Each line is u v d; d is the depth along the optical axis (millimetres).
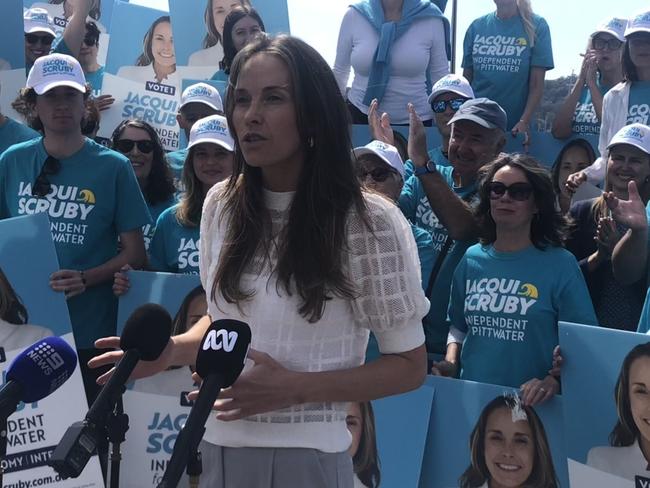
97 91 7453
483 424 4344
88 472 4652
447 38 6824
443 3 7391
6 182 5055
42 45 7164
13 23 6590
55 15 7969
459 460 4395
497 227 4539
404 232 2434
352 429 4574
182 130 7047
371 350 4730
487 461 4320
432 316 4977
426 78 6762
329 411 2432
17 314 4660
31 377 2178
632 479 3854
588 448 3953
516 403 4262
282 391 2268
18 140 6008
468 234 4898
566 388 4008
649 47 5527
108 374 2379
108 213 4996
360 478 4543
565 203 5934
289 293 2348
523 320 4348
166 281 4855
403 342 2447
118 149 5676
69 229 4926
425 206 5285
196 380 2295
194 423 1919
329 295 2357
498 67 6688
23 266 4676
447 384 4457
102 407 2010
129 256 4996
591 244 4812
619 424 3883
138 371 2473
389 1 6719
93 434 1947
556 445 4172
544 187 4426
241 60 2400
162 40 7152
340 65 6863
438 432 4453
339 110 2420
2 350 4637
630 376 3863
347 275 2375
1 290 4652
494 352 4410
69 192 4945
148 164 5703
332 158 2402
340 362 2430
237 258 2416
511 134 6203
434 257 5098
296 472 2381
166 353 2496
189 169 5078
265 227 2410
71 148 4988
